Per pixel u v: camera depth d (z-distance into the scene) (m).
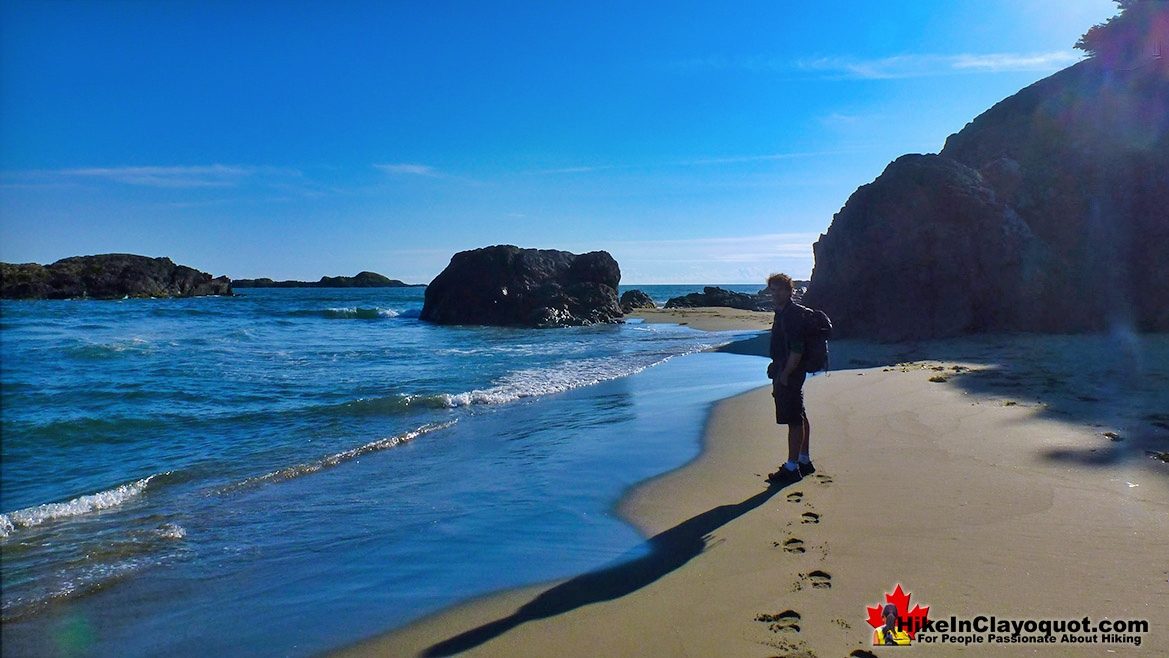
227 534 5.44
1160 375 9.81
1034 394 8.73
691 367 15.59
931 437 7.05
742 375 13.91
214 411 10.78
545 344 22.61
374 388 12.92
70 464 7.96
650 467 7.00
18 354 18.59
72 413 10.58
